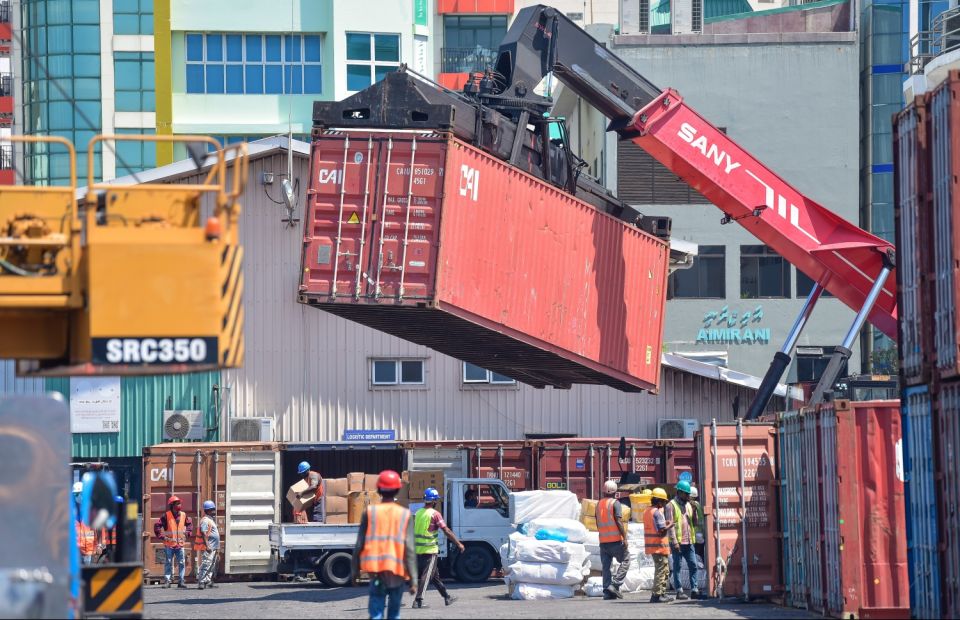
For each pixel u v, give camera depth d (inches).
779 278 2664.9
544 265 1167.0
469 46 3016.7
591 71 1205.7
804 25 2962.6
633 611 985.5
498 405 1835.6
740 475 1044.5
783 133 2662.4
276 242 1814.7
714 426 1051.3
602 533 1153.4
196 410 1798.7
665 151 1236.5
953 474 730.2
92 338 581.3
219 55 2733.8
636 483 1488.7
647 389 1306.6
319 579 1434.5
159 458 1568.7
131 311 584.7
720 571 1040.8
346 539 1414.9
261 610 1086.4
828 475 907.4
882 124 2696.9
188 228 600.7
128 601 626.5
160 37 2719.0
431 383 1828.2
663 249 1326.3
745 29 2994.6
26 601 532.4
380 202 1074.7
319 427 1806.1
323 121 1089.4
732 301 2659.9
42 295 599.8
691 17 2888.8
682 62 2669.8
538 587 1187.3
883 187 2684.5
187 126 2721.5
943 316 745.0
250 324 1812.3
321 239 1080.2
